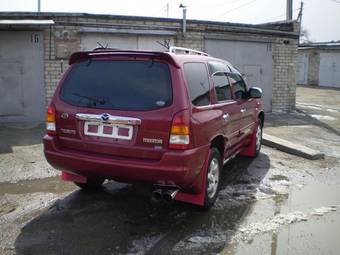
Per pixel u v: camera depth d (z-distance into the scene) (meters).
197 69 4.57
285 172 6.64
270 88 14.70
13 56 10.98
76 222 4.32
